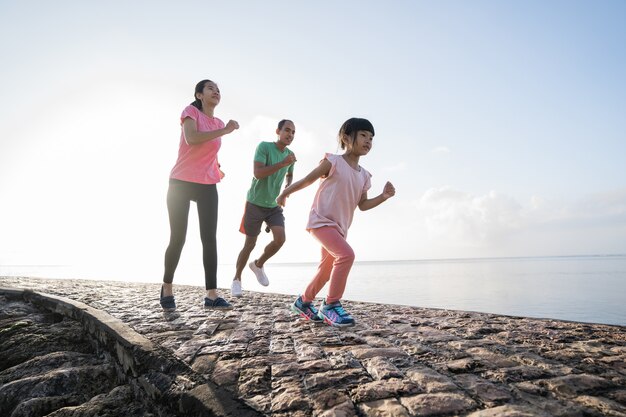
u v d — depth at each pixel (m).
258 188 4.50
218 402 1.46
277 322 2.90
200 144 3.48
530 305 20.62
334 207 2.92
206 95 3.57
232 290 4.71
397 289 34.09
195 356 1.99
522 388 1.49
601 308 19.30
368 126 3.02
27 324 3.15
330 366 1.80
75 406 1.88
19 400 1.96
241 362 1.88
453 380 1.59
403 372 1.70
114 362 2.32
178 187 3.42
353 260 2.81
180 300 4.11
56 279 6.60
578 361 1.84
